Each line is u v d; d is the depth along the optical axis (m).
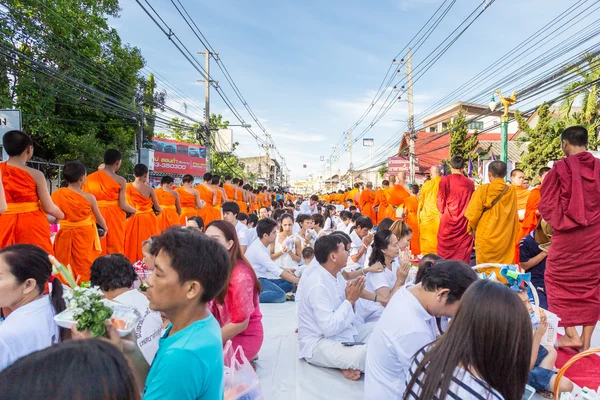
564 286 4.03
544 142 17.22
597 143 15.81
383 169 37.34
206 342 1.47
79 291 1.67
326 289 3.63
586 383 3.42
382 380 2.36
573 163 3.93
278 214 9.74
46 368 0.87
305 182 120.06
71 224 4.97
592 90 15.70
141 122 18.42
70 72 14.30
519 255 5.50
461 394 1.55
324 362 3.61
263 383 3.40
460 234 6.29
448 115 34.25
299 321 3.82
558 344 4.14
